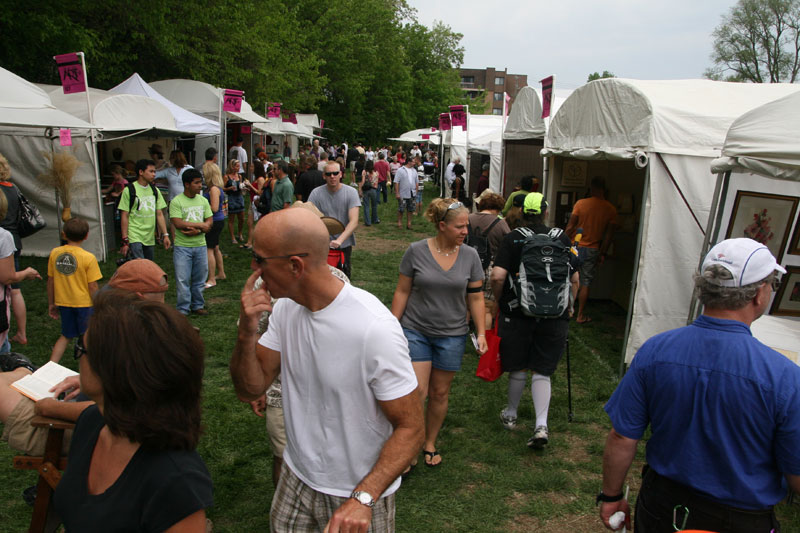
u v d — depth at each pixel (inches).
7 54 485.7
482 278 150.6
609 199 351.9
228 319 276.7
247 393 79.7
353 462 74.3
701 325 76.3
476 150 709.3
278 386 116.6
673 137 213.2
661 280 220.5
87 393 63.9
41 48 497.7
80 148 370.3
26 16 456.8
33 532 86.1
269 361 80.1
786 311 205.9
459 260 145.6
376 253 469.4
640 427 79.9
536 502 143.7
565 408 196.9
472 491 147.6
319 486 75.8
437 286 142.3
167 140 587.2
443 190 949.2
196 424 56.1
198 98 617.0
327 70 1465.3
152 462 53.3
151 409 52.4
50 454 84.3
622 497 85.1
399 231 587.8
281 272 69.2
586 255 275.4
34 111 276.2
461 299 145.9
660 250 219.3
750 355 71.5
